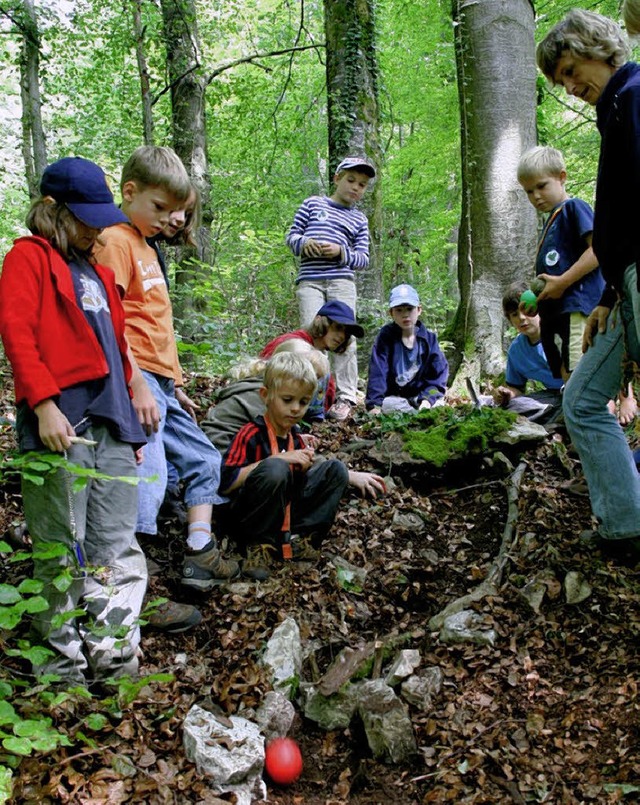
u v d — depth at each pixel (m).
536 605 2.96
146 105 10.15
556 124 13.33
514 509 3.53
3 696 2.11
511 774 2.27
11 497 3.44
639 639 2.70
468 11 7.22
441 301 12.47
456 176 17.03
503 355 7.01
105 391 2.42
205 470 3.14
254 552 3.27
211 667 2.70
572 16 2.68
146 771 2.16
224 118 13.89
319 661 2.85
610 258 2.60
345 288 5.48
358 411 5.05
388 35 14.38
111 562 2.48
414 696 2.58
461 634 2.85
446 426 4.09
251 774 2.25
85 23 11.30
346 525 3.61
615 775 2.20
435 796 2.25
